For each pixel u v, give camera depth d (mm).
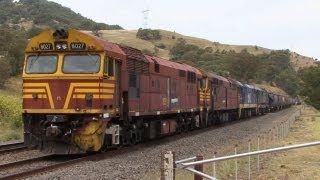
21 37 85375
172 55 162250
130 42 174500
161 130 27516
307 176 17531
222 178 15938
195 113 37125
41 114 19703
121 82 21172
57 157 20094
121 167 17219
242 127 41906
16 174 14484
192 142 27047
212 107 42031
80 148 19391
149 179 14797
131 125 23094
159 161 19062
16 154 20438
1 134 29391
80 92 19203
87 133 19203
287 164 20266
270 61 188500
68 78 19312
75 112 19125
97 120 19156
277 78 174875
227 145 25734
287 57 199125
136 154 20844
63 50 19578
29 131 19906
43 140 19688
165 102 28312
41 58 19812
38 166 17422
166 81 28641
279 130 32938
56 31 19594
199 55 162000
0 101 36406
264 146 25203
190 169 8328
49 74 19500
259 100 73500
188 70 34344
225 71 138625
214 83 42844
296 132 39500
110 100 19906
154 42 188125
